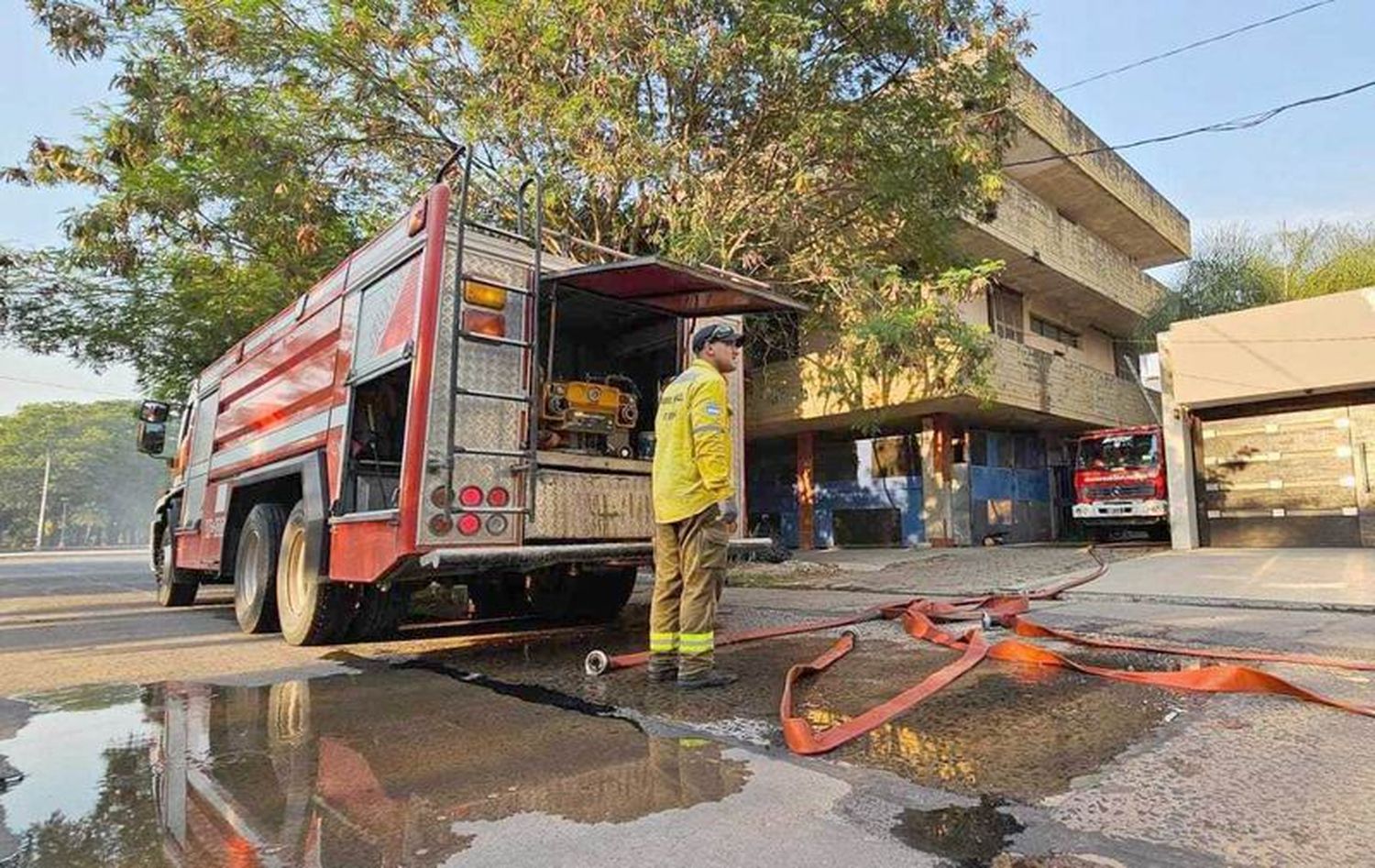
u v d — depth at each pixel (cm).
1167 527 1878
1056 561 1210
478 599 786
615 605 708
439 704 369
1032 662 421
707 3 960
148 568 2183
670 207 991
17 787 258
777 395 1833
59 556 3738
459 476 461
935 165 1120
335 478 541
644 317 637
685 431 403
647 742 298
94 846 211
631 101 975
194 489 883
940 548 1753
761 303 601
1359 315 1367
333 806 238
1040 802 227
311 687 414
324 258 1240
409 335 471
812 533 2067
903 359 1166
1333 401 1432
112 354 1441
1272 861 188
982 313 1947
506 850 204
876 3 946
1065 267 1972
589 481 532
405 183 1245
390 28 1038
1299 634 503
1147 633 519
